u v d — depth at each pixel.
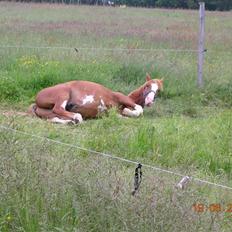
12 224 4.84
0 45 14.57
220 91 12.01
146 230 4.59
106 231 4.69
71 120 9.52
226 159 7.59
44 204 5.01
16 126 7.50
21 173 5.30
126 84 12.27
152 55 14.17
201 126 9.23
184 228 4.64
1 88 10.77
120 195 4.99
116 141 7.84
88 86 10.08
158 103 11.30
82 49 14.33
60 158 5.98
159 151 7.69
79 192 5.03
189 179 5.75
